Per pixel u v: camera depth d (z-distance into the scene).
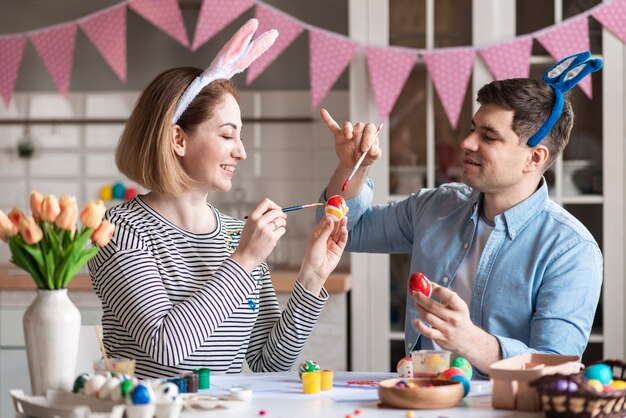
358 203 2.37
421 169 3.69
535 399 1.60
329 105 4.22
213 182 2.06
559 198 3.63
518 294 2.10
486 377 2.03
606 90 3.59
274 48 3.70
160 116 2.02
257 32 3.71
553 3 3.61
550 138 2.13
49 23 4.30
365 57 3.69
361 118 3.70
